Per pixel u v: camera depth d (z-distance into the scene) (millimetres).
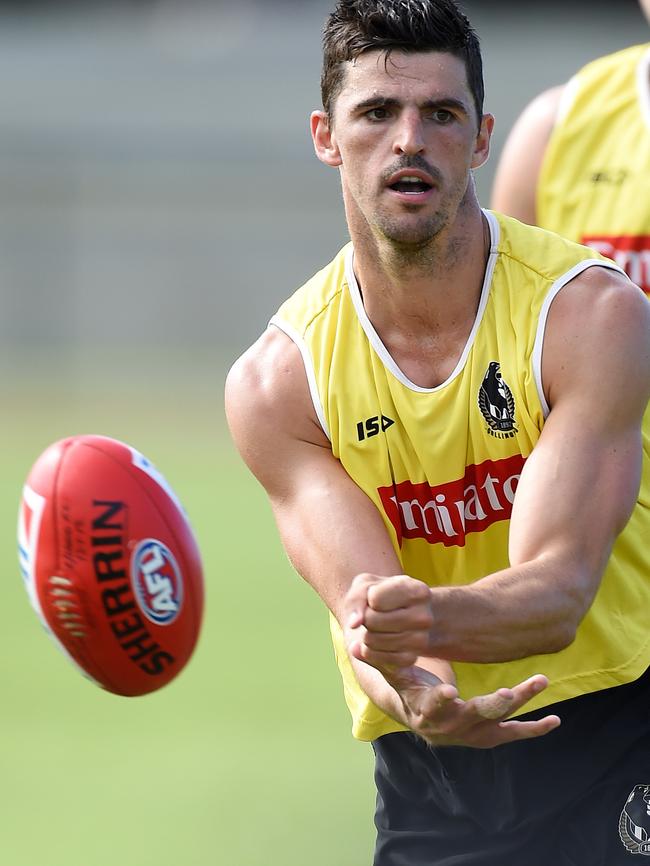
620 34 93188
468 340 11422
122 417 60875
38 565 11219
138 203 77500
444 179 10836
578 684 12242
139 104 81500
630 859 12484
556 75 83500
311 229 77375
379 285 11508
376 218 10984
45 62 88000
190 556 11508
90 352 76062
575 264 11430
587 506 10664
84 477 11297
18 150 78000
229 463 51594
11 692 25797
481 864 12898
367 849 17547
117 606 11141
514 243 11625
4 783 20656
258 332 77250
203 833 18281
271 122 80562
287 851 17531
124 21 102000
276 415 11891
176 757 21812
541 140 16516
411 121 10742
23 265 76750
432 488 11688
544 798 12539
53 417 60625
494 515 11703
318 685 25891
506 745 12438
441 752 12570
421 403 11516
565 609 10273
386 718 12656
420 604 9469
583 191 16312
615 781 12500
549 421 11078
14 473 48312
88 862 17234
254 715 24094
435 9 10781
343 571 11391
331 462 11836
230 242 77250
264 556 37406
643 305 11352
